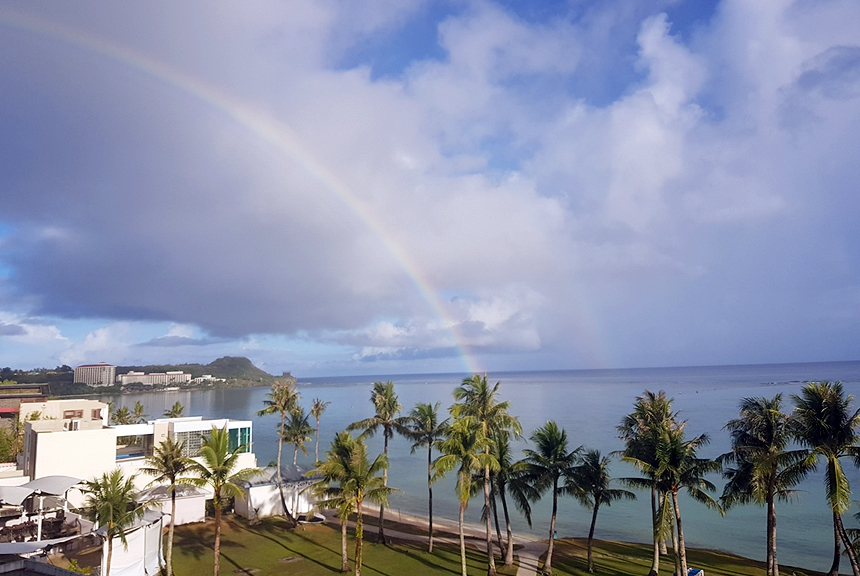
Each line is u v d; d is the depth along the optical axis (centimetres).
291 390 6825
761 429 3791
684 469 3659
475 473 4547
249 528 5544
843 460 9700
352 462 3731
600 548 5112
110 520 3572
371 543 5100
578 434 12706
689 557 4847
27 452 5638
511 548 4425
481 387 4500
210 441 4059
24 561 2084
